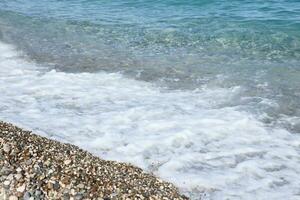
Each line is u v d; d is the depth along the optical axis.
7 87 15.92
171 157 11.05
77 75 17.39
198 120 13.09
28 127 12.42
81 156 10.20
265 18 25.48
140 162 10.78
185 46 21.03
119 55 19.89
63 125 12.73
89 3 32.72
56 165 9.29
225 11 27.97
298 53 19.56
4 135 10.58
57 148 10.39
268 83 16.09
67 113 13.68
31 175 8.76
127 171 9.99
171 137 12.00
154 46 21.17
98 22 26.14
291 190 9.70
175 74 17.36
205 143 11.77
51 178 8.76
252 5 29.47
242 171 10.46
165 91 15.75
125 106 14.27
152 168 10.54
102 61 19.12
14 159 9.29
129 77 17.17
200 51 20.22
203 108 14.11
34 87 15.95
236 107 14.12
